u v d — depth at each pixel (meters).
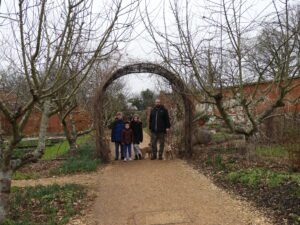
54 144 28.05
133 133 16.03
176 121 17.16
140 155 16.16
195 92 13.62
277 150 13.45
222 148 15.81
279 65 11.12
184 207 8.55
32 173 13.84
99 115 15.68
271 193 8.52
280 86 11.01
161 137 15.61
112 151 20.53
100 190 10.52
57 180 12.25
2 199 6.52
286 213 7.26
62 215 8.16
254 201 8.36
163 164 14.27
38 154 7.11
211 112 19.52
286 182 9.07
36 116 20.55
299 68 11.58
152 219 7.84
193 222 7.52
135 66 15.45
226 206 8.35
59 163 15.55
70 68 7.61
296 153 10.66
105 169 13.94
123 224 7.64
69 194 9.66
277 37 12.98
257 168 11.06
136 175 12.39
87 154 17.09
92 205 9.02
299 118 14.56
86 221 7.84
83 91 18.03
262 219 7.27
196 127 17.67
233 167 11.67
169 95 19.17
